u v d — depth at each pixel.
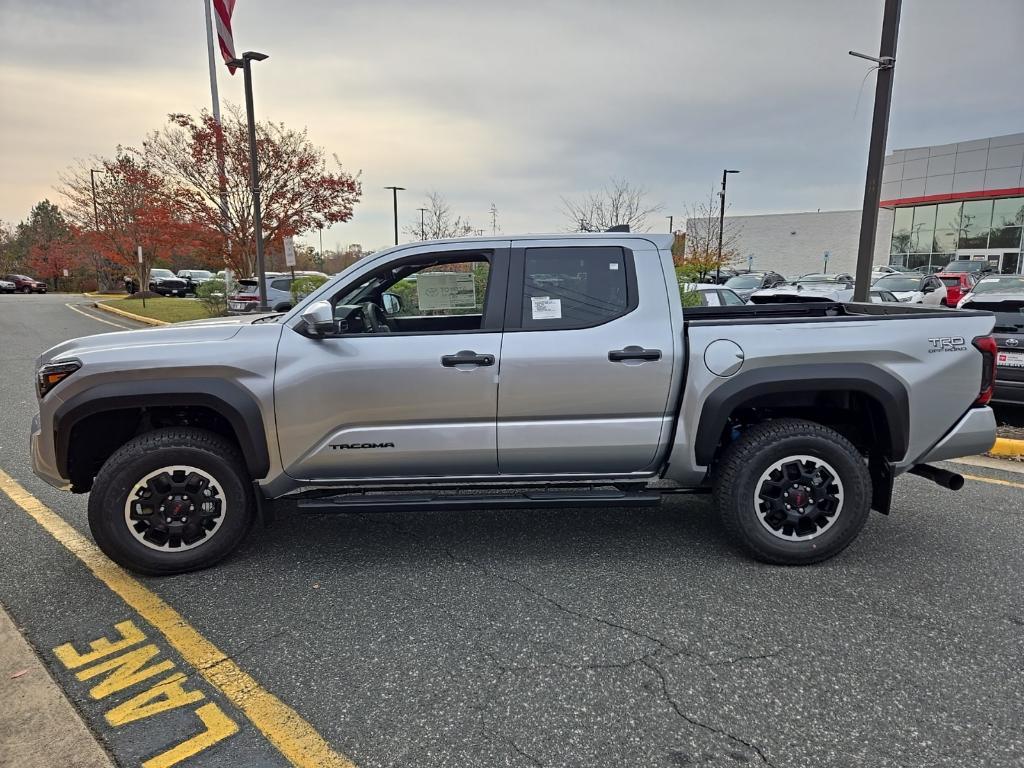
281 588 3.59
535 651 2.98
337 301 3.78
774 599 3.42
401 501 3.73
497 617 3.28
